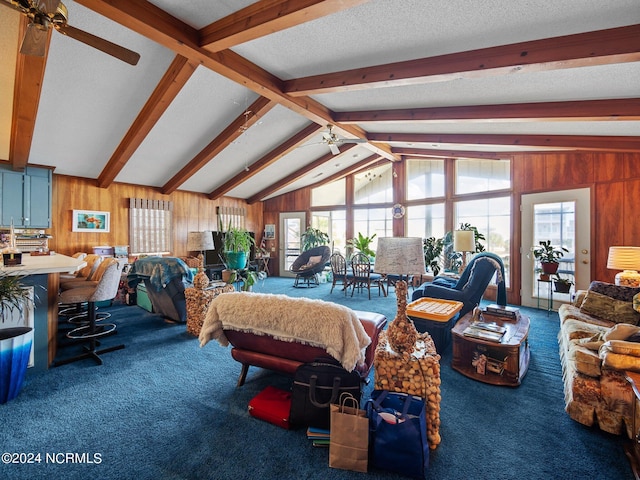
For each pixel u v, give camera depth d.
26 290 2.44
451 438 1.84
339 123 4.82
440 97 3.38
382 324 2.57
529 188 5.08
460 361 2.78
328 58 2.92
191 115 4.50
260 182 8.00
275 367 2.18
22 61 2.78
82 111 3.91
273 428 1.92
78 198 5.71
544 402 2.24
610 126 3.31
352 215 8.42
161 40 2.63
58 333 3.72
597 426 1.92
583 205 4.38
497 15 1.88
